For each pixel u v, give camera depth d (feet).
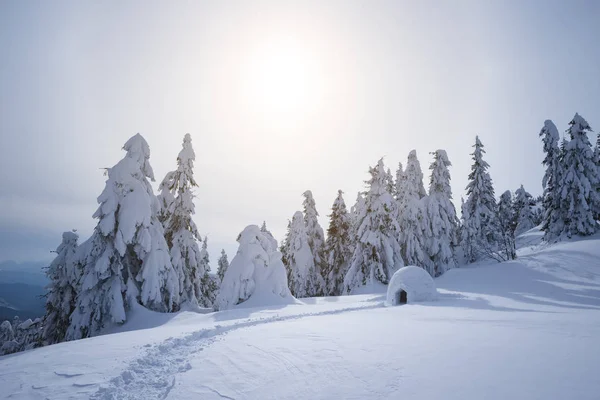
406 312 42.57
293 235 119.96
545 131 105.70
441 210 108.58
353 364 19.62
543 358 17.57
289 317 45.11
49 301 72.69
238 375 19.99
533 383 14.42
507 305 46.85
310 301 72.23
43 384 20.11
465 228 120.57
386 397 14.70
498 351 19.49
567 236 96.27
